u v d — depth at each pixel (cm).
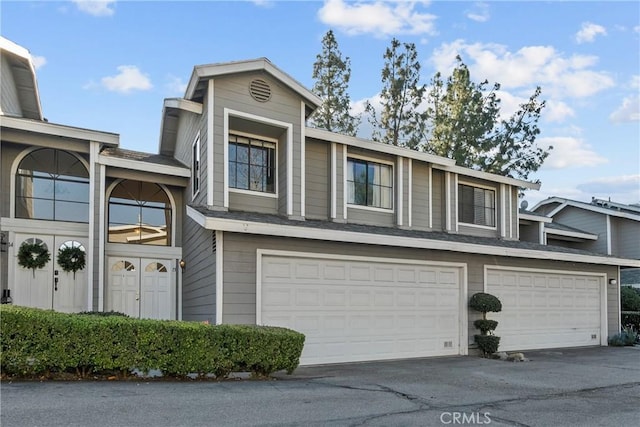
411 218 1327
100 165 1077
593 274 1524
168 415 519
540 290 1399
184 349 704
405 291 1140
